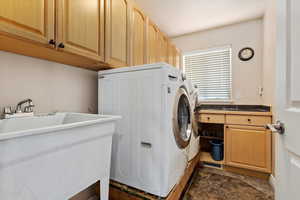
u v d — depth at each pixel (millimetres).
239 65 2648
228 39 2732
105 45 1249
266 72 2182
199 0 2008
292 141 685
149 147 1153
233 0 2021
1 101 952
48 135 651
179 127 1362
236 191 1615
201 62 3002
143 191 1178
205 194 1557
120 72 1315
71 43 974
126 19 1521
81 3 1045
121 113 1302
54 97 1246
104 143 952
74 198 1272
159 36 2248
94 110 1603
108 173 998
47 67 1198
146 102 1175
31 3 781
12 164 553
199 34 2977
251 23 2555
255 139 1930
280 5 799
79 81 1456
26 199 597
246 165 1962
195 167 2119
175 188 1248
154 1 2010
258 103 2498
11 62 995
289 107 722
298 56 656
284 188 762
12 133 534
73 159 767
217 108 2736
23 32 745
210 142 2445
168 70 1148
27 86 1076
